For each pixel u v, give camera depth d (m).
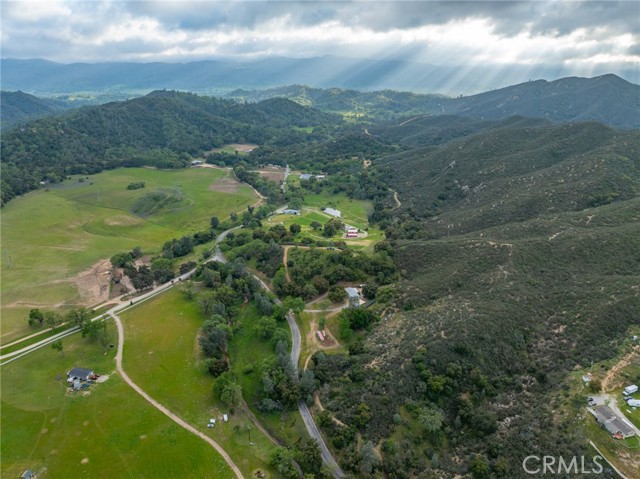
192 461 95.44
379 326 133.12
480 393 104.50
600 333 112.31
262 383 115.38
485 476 85.62
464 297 135.38
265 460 95.88
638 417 87.44
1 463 95.25
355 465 90.38
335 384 112.00
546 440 88.06
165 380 120.88
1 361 131.00
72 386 118.19
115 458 96.12
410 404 101.81
